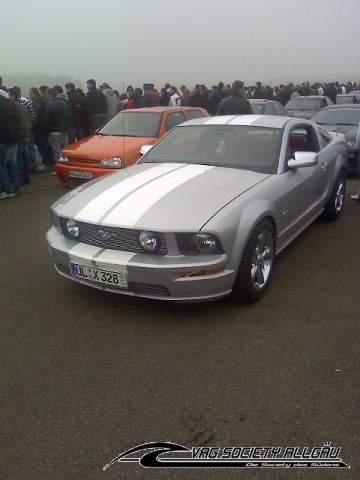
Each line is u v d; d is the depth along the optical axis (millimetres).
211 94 13805
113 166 6973
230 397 2512
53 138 9352
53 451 2166
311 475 2027
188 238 3049
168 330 3201
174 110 8344
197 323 3281
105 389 2602
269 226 3613
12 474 2043
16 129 7797
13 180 7477
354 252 4703
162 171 3951
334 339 3061
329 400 2473
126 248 3174
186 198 3314
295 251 4730
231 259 3172
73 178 7352
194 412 2406
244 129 4430
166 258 3068
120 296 3725
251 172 3898
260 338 3080
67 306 3588
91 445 2199
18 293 3832
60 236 3588
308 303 3566
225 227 3090
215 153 4250
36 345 3059
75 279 3449
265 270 3707
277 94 18953
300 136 4680
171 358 2883
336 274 4129
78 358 2906
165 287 3074
